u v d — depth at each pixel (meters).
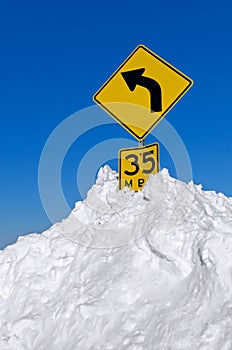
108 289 5.12
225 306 4.15
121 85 6.96
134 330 4.52
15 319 5.66
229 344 3.80
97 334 4.74
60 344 4.96
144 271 5.20
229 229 4.89
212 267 4.46
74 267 5.94
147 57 6.89
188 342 3.98
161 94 6.81
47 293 5.82
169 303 4.62
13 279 6.29
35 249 6.49
